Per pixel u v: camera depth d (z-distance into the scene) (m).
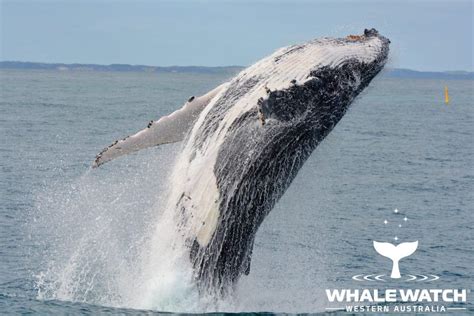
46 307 71.94
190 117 71.56
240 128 66.88
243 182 67.62
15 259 91.69
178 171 71.31
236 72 73.88
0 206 120.88
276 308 74.12
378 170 180.38
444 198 145.25
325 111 66.44
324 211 126.94
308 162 73.06
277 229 110.38
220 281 70.19
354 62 66.69
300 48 67.56
